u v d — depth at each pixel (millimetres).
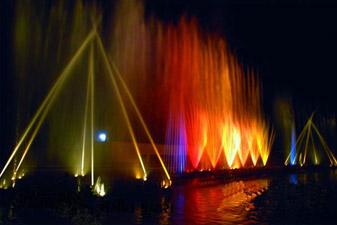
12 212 9000
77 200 9867
